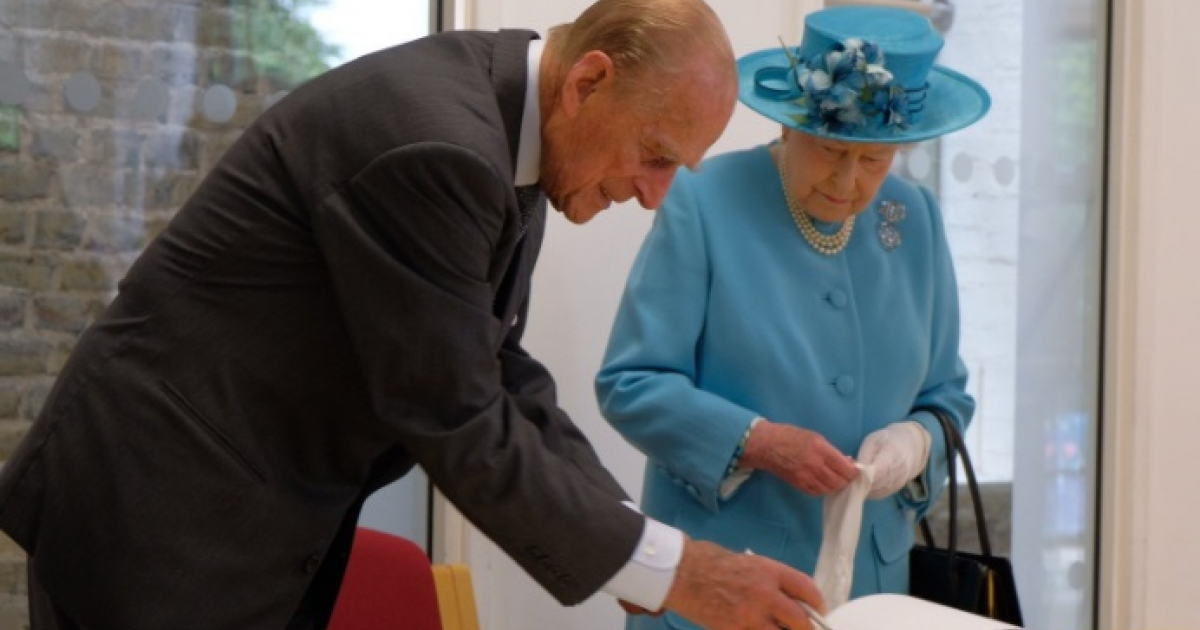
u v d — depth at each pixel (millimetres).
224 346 1673
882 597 1984
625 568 1662
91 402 1682
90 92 2707
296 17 2867
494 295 1752
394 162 1579
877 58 2314
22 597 2688
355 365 1692
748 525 2363
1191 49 3650
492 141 1614
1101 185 3646
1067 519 3650
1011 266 3578
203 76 2793
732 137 3189
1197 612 3715
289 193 1657
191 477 1662
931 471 2467
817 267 2430
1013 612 2387
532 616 3047
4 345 2664
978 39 3533
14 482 1689
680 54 1627
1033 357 3607
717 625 1673
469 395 1613
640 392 2350
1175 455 3672
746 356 2359
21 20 2652
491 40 1738
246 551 1696
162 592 1648
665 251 2391
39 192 2678
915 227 2537
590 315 3066
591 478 1924
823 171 2357
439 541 2990
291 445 1714
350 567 2258
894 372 2457
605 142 1660
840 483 2258
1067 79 3615
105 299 2732
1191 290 3672
